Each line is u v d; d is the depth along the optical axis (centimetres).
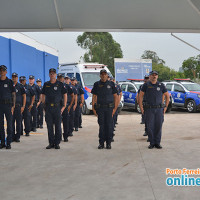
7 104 651
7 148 662
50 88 653
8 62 1742
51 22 771
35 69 2234
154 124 665
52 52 2808
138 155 597
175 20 753
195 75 5044
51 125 666
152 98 654
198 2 625
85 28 828
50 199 367
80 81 1475
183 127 999
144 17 733
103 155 599
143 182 429
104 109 651
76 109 942
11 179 446
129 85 1611
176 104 1576
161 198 367
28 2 631
